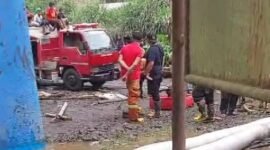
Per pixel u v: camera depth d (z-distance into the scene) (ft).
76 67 52.54
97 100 47.37
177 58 7.48
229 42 5.69
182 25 7.16
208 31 6.10
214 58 6.03
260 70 5.19
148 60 38.09
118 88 54.90
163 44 64.54
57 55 53.57
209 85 6.06
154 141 31.45
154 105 38.58
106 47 53.01
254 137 19.02
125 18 77.36
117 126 36.06
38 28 60.64
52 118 39.22
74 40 52.85
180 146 8.66
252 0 5.26
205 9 6.18
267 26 5.05
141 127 35.60
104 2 92.58
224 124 35.91
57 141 31.94
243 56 5.45
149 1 76.02
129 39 37.22
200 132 33.30
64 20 72.13
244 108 40.06
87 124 36.96
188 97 41.81
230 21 5.64
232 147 17.52
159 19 73.61
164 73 58.13
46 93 50.11
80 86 52.60
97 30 53.47
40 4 95.96
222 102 38.63
